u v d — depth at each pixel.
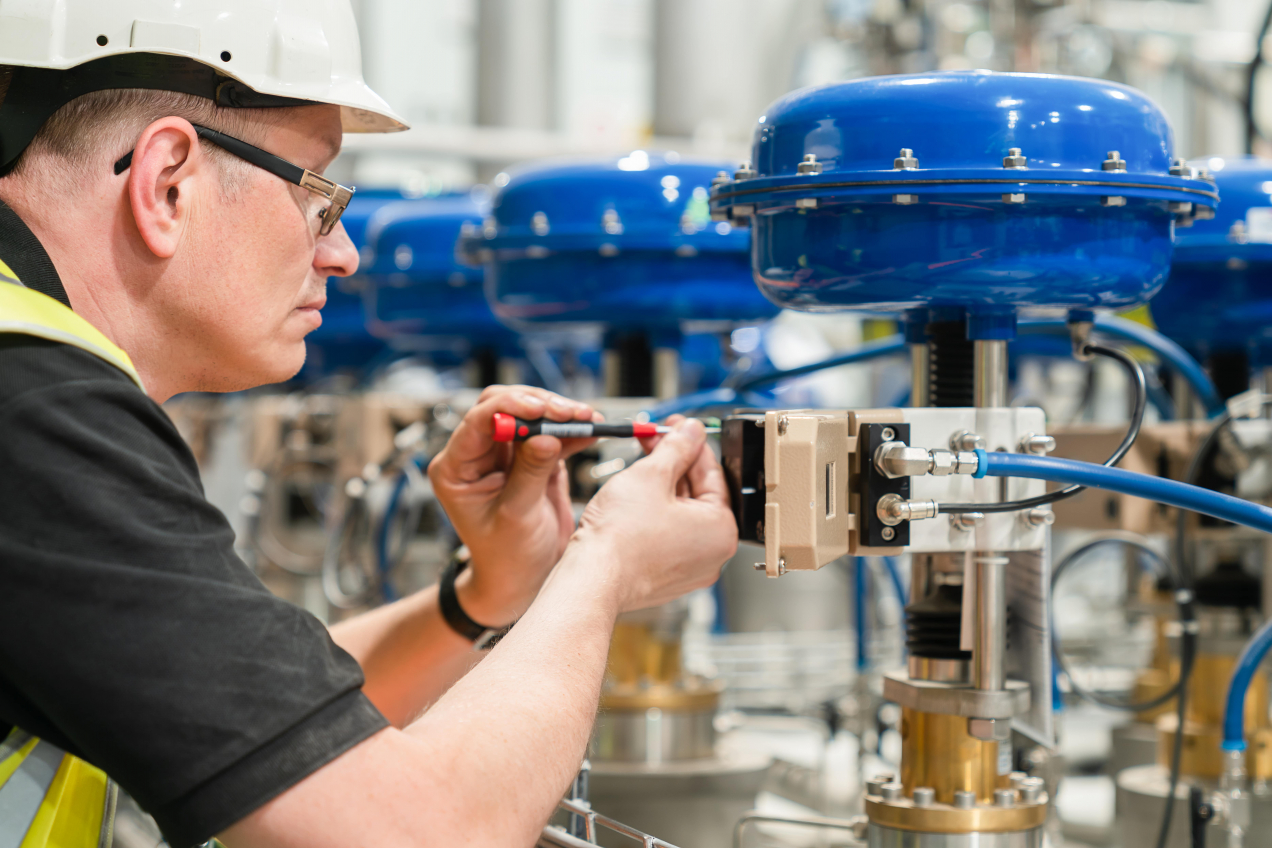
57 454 0.59
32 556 0.58
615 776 1.41
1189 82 4.08
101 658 0.58
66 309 0.65
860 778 1.62
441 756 0.62
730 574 2.35
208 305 0.74
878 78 0.82
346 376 2.78
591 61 5.93
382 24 5.70
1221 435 1.25
